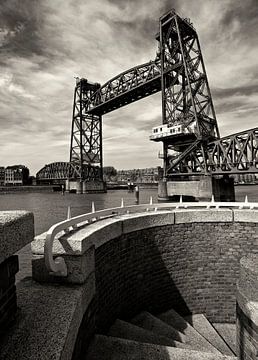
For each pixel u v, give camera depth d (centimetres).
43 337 250
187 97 6022
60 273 389
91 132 10219
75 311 314
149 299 758
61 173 15088
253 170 4609
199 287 825
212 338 694
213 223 834
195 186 5419
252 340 427
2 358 221
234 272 816
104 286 578
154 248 779
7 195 10012
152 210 918
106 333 575
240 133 4834
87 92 10156
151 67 6969
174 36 6281
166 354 411
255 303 431
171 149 6147
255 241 800
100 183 10431
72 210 4528
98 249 556
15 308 276
